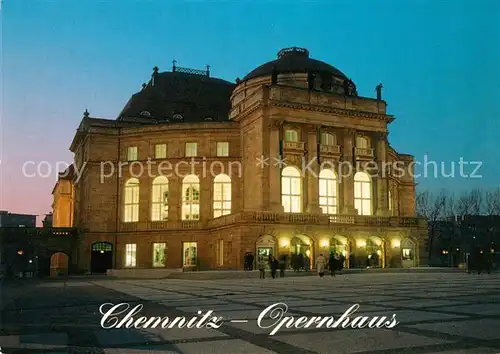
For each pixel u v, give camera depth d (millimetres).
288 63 77812
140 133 75812
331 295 22516
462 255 101875
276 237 61438
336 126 69375
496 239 100438
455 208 105125
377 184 70938
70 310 17844
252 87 78062
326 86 72438
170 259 72562
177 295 24641
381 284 32406
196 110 90375
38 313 16875
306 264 62062
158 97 89812
